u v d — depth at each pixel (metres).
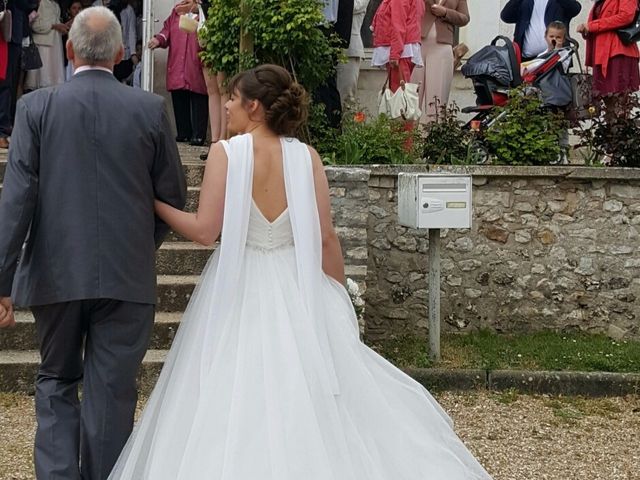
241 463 3.47
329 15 8.69
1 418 5.58
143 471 3.78
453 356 6.95
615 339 7.68
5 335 6.31
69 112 3.93
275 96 3.95
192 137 9.75
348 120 8.41
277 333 3.74
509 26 10.97
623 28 9.04
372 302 7.59
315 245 3.89
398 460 3.79
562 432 5.73
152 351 6.31
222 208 3.85
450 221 6.63
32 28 10.22
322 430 3.60
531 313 7.70
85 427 3.96
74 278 3.87
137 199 3.98
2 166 7.54
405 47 8.80
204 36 8.06
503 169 7.57
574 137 10.12
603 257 7.69
